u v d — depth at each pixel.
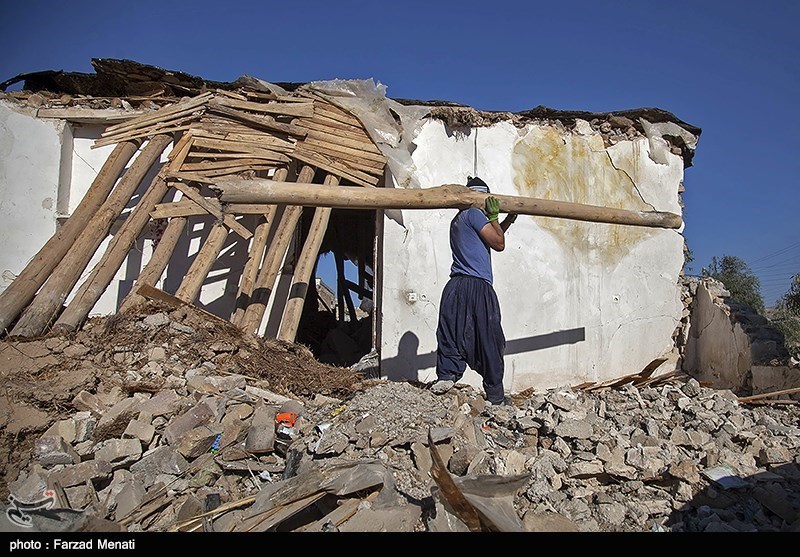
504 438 3.98
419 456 3.47
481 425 4.10
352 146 6.57
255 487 3.48
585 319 6.86
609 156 7.14
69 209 6.40
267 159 6.36
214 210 6.00
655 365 6.37
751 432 4.43
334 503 3.11
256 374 4.76
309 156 6.41
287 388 4.72
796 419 5.15
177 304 5.13
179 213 5.93
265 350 5.11
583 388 6.47
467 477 3.03
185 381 4.34
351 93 6.74
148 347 4.64
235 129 6.41
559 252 6.83
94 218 5.72
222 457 3.60
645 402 5.12
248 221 6.64
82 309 5.00
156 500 3.25
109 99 6.53
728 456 3.95
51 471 3.37
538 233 6.78
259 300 5.85
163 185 6.07
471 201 4.87
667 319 7.21
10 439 3.57
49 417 3.78
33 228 6.15
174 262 6.41
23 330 4.70
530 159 6.84
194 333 4.92
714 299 7.16
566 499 3.42
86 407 3.89
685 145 7.33
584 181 7.00
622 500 3.49
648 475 3.65
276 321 6.49
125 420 3.76
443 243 6.47
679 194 7.39
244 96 6.63
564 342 6.76
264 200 4.27
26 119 6.23
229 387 4.22
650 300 7.14
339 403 4.46
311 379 4.89
